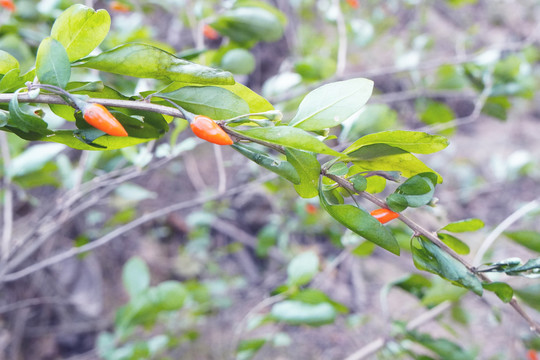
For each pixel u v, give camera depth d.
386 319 0.56
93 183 0.61
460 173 1.54
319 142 0.31
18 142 0.61
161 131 0.35
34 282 0.93
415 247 0.35
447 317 0.88
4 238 0.62
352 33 0.95
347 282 1.16
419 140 0.33
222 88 0.33
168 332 0.87
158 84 0.56
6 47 0.50
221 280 1.06
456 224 0.35
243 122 0.32
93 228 1.06
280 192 1.08
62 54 0.32
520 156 0.91
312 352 0.98
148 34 0.70
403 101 1.66
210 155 1.37
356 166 0.34
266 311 1.08
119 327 0.62
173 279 1.19
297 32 1.29
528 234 0.43
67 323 0.98
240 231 1.27
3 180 0.68
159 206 1.25
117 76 0.51
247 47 0.62
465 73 0.76
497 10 2.37
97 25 0.33
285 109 0.78
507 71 0.70
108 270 1.13
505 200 1.46
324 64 0.78
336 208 0.33
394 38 1.62
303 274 0.54
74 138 0.34
